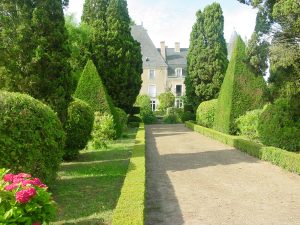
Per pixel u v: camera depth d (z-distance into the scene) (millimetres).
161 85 62375
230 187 8719
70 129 11211
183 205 7203
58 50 10062
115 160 11602
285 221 6277
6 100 6492
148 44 63969
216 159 12852
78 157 12234
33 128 6605
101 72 27219
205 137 21016
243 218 6422
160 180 9445
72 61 25859
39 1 9766
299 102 12688
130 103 28516
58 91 9984
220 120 20922
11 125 6371
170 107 51719
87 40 27266
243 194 8086
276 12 11656
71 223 5688
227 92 20031
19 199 3725
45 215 3965
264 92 13820
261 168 11102
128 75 27875
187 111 36344
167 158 13117
